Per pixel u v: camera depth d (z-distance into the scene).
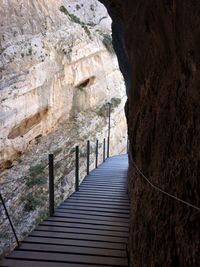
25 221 13.18
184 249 2.04
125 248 4.99
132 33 5.45
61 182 15.52
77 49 22.88
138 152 4.56
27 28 19.17
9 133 17.17
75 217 6.62
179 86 2.63
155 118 3.54
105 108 26.08
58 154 19.25
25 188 15.34
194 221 1.92
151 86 4.04
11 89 16.80
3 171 16.64
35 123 19.28
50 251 4.83
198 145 2.02
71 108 23.39
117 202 8.01
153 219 2.89
